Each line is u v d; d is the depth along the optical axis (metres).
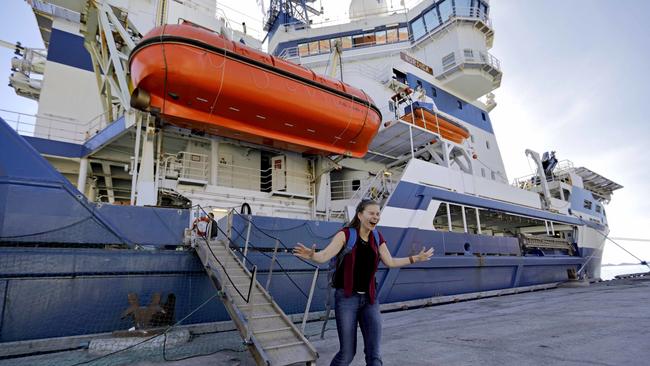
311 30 21.92
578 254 16.83
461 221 15.82
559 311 7.08
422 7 21.23
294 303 7.05
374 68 18.28
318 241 7.65
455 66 18.77
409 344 4.47
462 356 3.70
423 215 9.84
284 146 9.14
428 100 16.72
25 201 4.91
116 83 9.93
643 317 5.64
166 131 8.45
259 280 6.72
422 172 10.34
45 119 12.05
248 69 7.62
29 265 4.79
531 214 14.34
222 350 4.44
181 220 6.18
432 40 20.64
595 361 3.23
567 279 15.65
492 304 9.15
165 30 7.10
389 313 8.13
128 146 9.58
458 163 13.09
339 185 12.86
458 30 19.52
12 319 4.59
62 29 13.24
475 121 20.38
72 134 12.31
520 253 13.20
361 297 2.20
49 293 4.86
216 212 8.77
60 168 10.67
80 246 5.24
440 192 10.53
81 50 13.34
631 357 3.31
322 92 8.73
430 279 9.74
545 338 4.45
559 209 17.34
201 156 9.54
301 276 7.23
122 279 5.41
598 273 18.38
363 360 3.77
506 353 3.74
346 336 2.14
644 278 17.33
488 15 20.73
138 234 5.74
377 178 11.03
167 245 5.96
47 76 12.54
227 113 7.66
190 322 5.76
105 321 5.16
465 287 10.73
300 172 10.30
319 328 6.23
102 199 13.54
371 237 2.27
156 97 7.06
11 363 4.06
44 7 13.16
